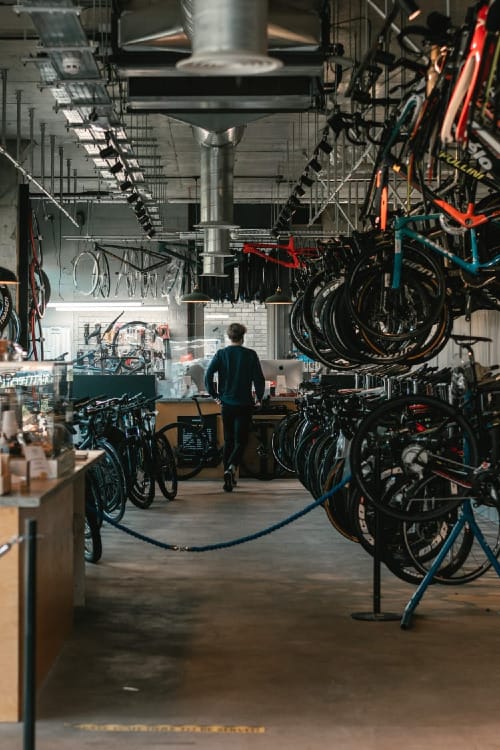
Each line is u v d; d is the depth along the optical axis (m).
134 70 7.27
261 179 15.98
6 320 11.55
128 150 10.67
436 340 6.22
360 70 5.80
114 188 13.51
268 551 7.20
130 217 18.06
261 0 4.46
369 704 3.82
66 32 6.51
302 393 11.77
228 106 7.90
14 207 13.66
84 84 7.65
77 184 16.72
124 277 18.06
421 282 6.04
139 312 18.11
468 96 3.75
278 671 4.25
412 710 3.75
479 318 9.84
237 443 11.05
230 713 3.71
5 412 4.33
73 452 4.85
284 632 4.91
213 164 11.73
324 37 7.11
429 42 4.39
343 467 6.90
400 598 5.69
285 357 18.47
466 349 6.06
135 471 9.28
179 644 4.68
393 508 5.30
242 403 11.00
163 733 3.51
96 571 6.44
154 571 6.45
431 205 6.03
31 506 3.68
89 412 7.79
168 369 17.45
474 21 3.84
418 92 4.80
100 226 18.05
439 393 6.93
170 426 10.33
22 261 13.64
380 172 5.70
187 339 18.08
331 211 17.58
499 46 3.70
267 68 4.42
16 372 4.50
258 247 15.20
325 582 6.13
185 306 18.06
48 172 15.62
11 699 3.66
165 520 8.73
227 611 5.36
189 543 7.53
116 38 7.11
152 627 5.00
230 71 4.49
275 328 18.47
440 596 5.73
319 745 3.40
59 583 4.52
